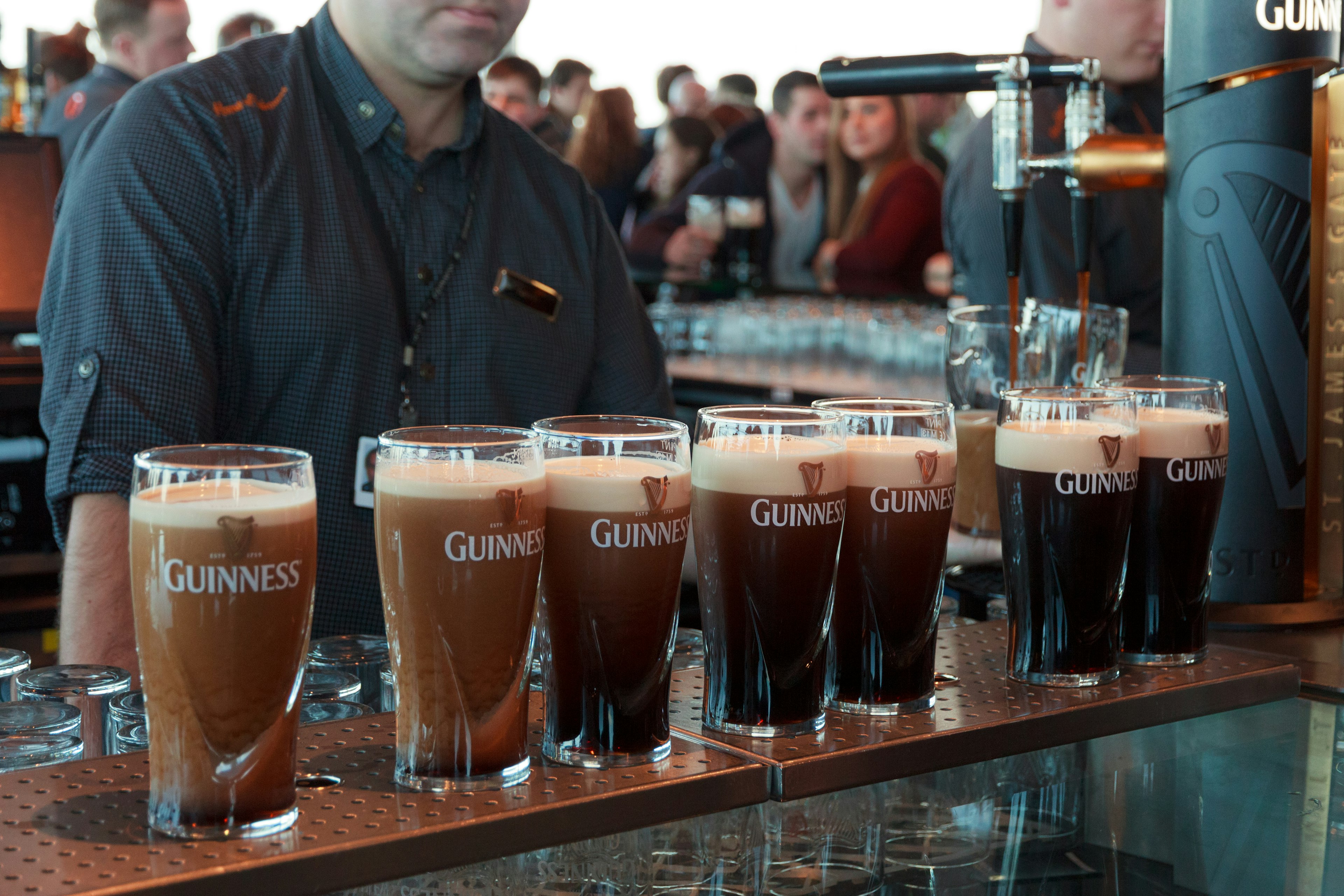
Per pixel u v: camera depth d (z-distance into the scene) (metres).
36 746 0.77
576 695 0.75
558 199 1.95
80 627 1.43
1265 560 1.15
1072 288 2.48
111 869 0.60
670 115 7.14
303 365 1.69
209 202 1.60
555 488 0.74
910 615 0.85
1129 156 1.18
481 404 1.82
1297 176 1.10
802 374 3.70
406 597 0.69
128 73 4.29
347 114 1.72
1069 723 0.88
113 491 1.45
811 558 0.79
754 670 0.81
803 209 5.97
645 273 5.64
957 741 0.83
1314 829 0.78
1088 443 0.90
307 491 0.66
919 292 4.82
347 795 0.70
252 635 0.63
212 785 0.63
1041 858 0.74
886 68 1.25
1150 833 0.77
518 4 1.70
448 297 1.79
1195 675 0.97
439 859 0.65
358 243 1.71
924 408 0.88
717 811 0.74
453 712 0.70
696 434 0.83
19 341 2.83
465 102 1.82
